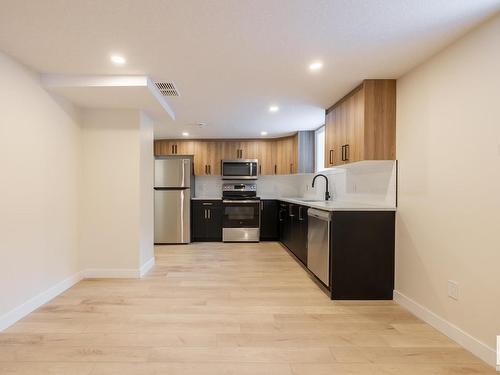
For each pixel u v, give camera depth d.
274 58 2.17
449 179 1.93
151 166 3.62
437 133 2.05
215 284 2.96
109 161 3.15
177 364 1.61
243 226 5.36
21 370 1.53
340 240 2.57
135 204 3.17
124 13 1.60
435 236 2.06
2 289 2.01
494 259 1.61
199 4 1.52
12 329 1.99
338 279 2.57
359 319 2.19
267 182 6.04
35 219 2.36
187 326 2.05
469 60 1.78
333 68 2.34
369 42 1.92
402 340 1.89
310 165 5.00
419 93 2.25
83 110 3.13
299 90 2.87
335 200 4.10
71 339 1.86
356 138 2.73
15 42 1.91
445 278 1.96
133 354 1.69
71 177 2.92
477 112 1.72
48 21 1.67
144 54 2.10
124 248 3.17
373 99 2.57
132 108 3.15
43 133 2.47
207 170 5.69
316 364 1.62
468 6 1.53
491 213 1.63
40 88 2.44
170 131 5.02
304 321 2.15
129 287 2.85
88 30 1.77
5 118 2.06
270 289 2.83
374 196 2.95
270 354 1.71
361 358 1.68
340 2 1.50
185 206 5.14
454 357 1.70
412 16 1.63
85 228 3.14
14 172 2.14
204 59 2.19
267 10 1.58
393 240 2.58
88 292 2.71
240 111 3.69
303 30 1.78
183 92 2.95
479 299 1.70
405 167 2.42
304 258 3.59
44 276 2.47
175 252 4.48
